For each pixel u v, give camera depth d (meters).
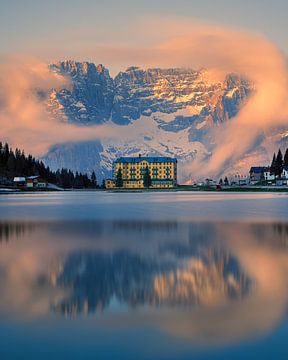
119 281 29.83
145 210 98.12
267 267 33.84
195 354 19.22
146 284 29.03
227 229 58.91
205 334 21.08
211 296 26.42
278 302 25.25
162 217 78.31
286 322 22.36
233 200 144.62
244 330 21.47
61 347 19.84
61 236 52.44
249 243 45.84
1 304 25.14
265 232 55.28
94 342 20.31
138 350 19.56
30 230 58.97
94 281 29.84
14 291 27.55
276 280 29.88
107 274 31.88
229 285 28.78
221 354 19.22
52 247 43.84
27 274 32.00
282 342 20.23
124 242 47.12
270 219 73.12
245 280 29.94
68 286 28.64
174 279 30.31
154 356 19.06
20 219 75.50
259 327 21.80
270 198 158.75
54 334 21.11
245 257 37.88
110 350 19.58
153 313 23.62
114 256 38.75
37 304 25.11
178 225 64.19
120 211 95.31
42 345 20.03
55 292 27.33
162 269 33.34
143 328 21.72
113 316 23.23
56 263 35.78
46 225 65.25
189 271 32.69
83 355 19.16
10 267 34.34
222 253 39.94
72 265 34.97
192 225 64.12
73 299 25.94
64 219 75.31
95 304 25.09
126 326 21.95
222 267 33.94
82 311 23.95
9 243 46.78
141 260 36.88
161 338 20.69
